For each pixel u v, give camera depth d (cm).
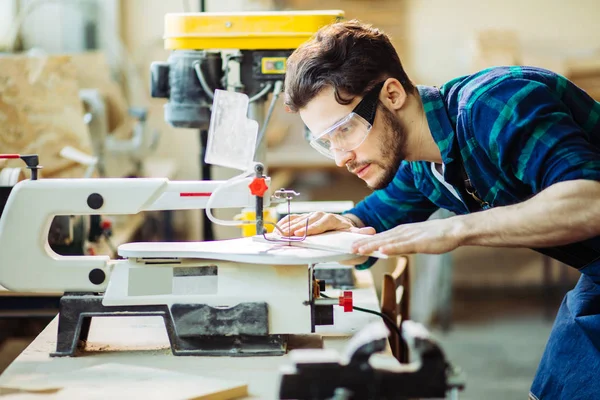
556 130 161
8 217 180
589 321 195
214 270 178
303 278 175
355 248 167
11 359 388
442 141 181
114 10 519
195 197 185
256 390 157
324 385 124
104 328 198
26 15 489
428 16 577
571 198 153
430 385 124
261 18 237
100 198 181
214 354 176
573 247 187
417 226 167
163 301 176
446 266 502
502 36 542
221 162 194
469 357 452
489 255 568
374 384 124
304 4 564
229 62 244
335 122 176
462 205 204
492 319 514
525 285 569
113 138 424
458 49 577
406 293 256
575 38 575
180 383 157
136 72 516
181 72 246
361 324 198
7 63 300
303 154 531
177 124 252
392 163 183
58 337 177
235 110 194
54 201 181
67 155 290
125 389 155
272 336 176
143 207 183
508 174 171
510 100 166
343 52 174
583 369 196
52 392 154
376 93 176
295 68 177
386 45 179
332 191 595
